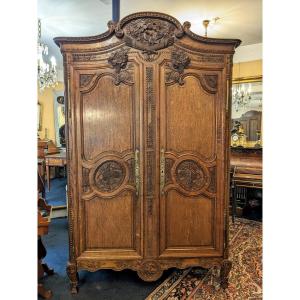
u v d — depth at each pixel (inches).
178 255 76.2
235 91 159.5
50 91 232.1
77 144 72.9
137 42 70.2
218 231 76.7
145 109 72.3
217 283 81.1
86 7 124.2
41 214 72.8
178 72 72.0
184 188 75.3
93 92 72.2
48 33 160.1
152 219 75.0
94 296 74.7
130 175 74.4
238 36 149.4
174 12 120.0
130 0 107.6
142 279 76.3
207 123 74.3
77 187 74.0
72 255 75.0
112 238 75.6
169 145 73.9
